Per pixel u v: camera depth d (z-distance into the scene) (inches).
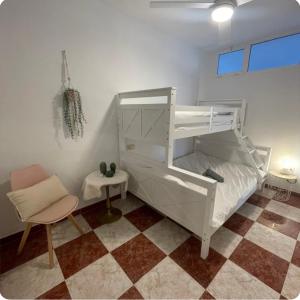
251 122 123.2
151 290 53.4
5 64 59.9
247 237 75.5
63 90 73.9
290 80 103.8
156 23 95.5
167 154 70.1
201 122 81.5
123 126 91.1
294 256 66.0
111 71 87.4
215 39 114.4
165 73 112.8
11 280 55.7
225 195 80.9
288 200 105.7
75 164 83.7
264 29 99.1
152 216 88.6
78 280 55.9
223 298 51.5
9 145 65.1
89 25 76.5
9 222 69.9
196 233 66.4
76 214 88.7
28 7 61.4
